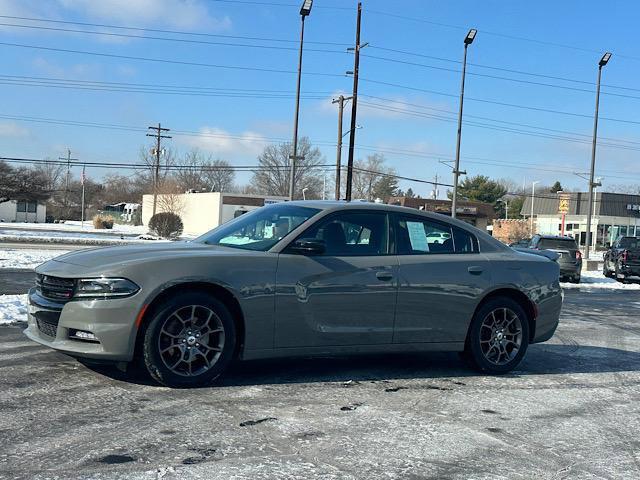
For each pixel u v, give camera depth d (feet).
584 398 18.67
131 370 18.80
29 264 54.95
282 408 16.02
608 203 231.50
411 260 19.67
